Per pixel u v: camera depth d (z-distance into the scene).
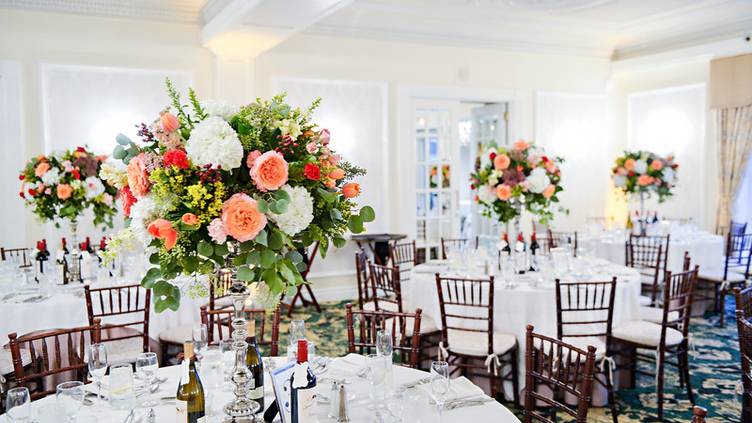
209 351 2.25
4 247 5.80
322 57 7.07
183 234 1.69
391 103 7.48
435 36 7.62
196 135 1.66
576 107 8.88
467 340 3.90
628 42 8.73
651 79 8.93
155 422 1.96
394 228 7.56
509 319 3.98
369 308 5.00
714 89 8.05
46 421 1.79
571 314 3.98
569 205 8.95
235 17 5.39
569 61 8.72
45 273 4.45
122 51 6.18
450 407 2.06
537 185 4.51
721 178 8.09
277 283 1.75
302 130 1.89
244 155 1.75
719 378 4.44
